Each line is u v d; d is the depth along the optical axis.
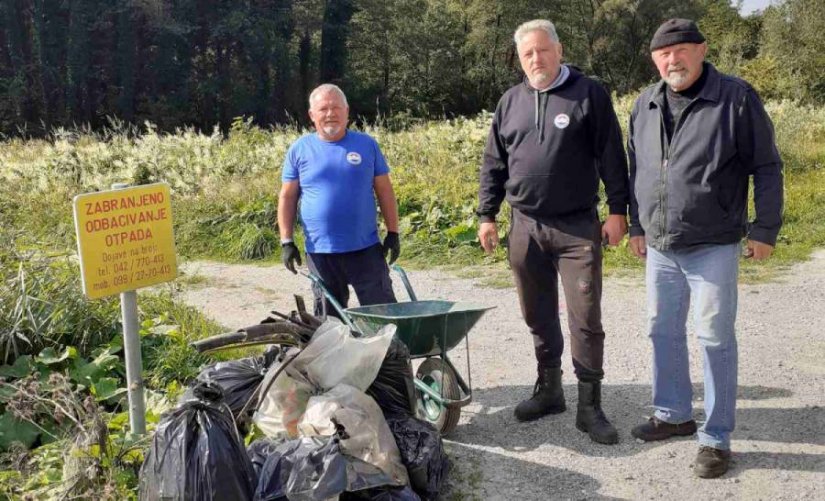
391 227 5.61
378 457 3.79
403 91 70.62
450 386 4.75
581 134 4.70
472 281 9.47
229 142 16.97
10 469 4.22
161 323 6.15
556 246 4.86
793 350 6.59
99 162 14.90
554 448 4.80
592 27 67.38
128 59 61.38
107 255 3.98
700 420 5.12
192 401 3.43
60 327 5.48
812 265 9.62
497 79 69.50
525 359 6.57
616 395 5.66
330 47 70.44
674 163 4.31
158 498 3.33
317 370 4.00
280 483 3.46
